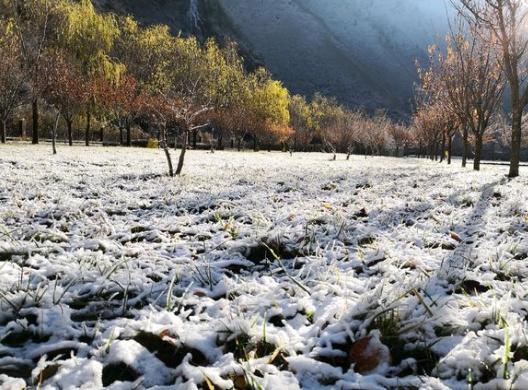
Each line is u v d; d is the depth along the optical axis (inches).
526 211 205.9
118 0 4173.2
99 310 91.9
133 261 121.2
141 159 783.1
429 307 84.6
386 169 708.7
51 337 78.7
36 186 309.0
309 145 3353.8
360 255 130.0
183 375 65.4
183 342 75.4
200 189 321.1
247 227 171.5
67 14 1358.3
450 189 322.7
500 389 59.4
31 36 1167.6
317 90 6722.4
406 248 136.4
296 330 81.8
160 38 2126.0
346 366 71.3
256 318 83.0
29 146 1067.9
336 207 228.8
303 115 3225.9
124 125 1862.7
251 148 2827.3
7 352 73.5
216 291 102.9
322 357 72.3
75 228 173.2
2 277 104.0
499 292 95.2
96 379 63.4
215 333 78.4
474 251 130.8
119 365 69.4
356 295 94.8
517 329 72.9
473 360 66.6
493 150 3240.7
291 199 266.7
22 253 128.9
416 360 71.6
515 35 461.7
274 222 178.7
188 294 99.0
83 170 477.4
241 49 5315.0
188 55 2121.1
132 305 94.9
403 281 100.1
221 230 171.6
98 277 107.3
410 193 299.3
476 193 285.4
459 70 710.5
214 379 63.1
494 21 498.9
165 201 256.2
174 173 462.0
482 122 710.5
